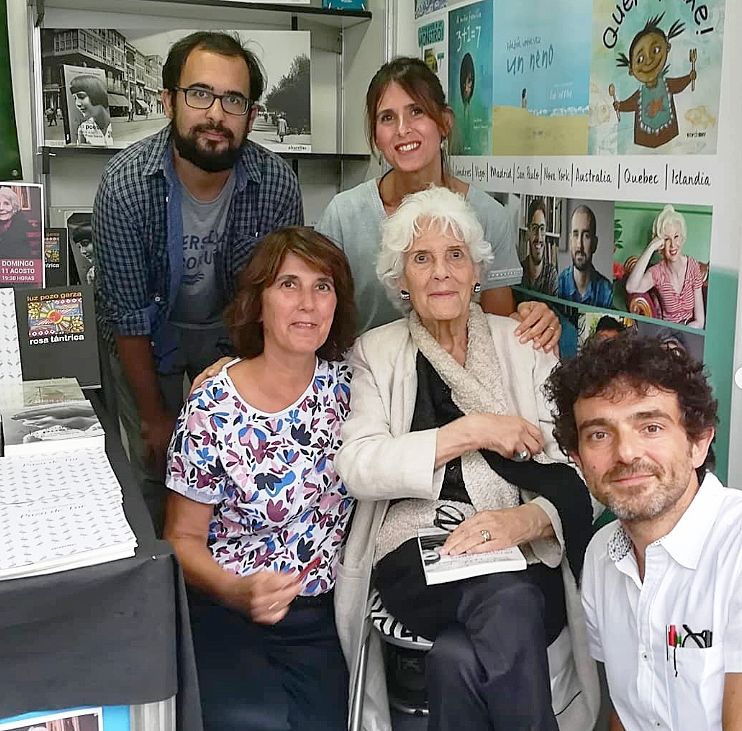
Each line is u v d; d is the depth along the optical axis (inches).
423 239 72.2
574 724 70.9
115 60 120.0
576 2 85.4
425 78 88.0
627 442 49.8
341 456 71.8
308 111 128.0
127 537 50.3
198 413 72.5
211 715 67.2
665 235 75.4
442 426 72.2
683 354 51.0
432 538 68.6
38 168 123.6
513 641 61.2
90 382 84.0
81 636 49.3
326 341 78.1
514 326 77.0
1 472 60.7
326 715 70.9
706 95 69.7
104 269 98.1
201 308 103.2
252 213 99.6
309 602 75.7
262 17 131.3
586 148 85.7
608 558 56.4
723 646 48.4
